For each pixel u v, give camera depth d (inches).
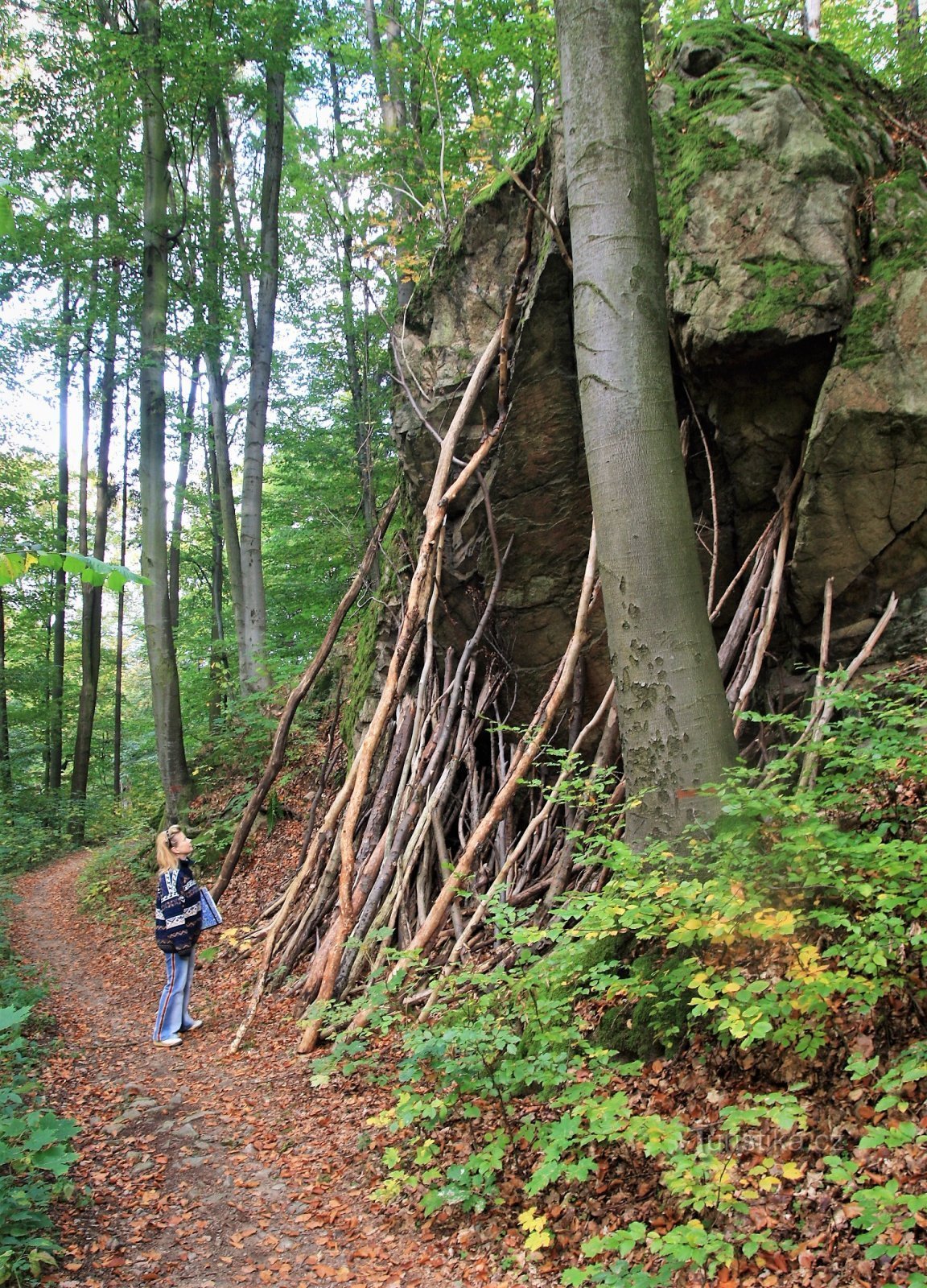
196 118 545.0
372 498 601.0
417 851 258.1
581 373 177.5
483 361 265.7
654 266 174.7
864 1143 93.7
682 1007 148.5
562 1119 119.7
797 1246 102.0
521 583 283.1
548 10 381.7
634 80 175.3
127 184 537.3
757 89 220.1
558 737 274.4
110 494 892.6
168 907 245.6
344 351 666.8
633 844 169.2
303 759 471.5
